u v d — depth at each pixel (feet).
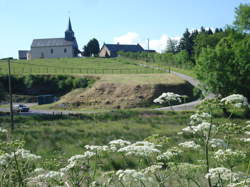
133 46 550.77
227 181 23.17
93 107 234.38
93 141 81.00
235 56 155.84
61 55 499.10
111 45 523.70
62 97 260.21
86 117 147.54
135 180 20.33
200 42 345.72
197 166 23.29
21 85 290.15
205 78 160.86
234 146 31.27
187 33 490.08
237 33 194.29
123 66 362.33
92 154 23.82
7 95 273.95
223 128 25.98
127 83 254.68
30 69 331.16
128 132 97.04
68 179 24.63
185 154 41.55
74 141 81.46
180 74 299.58
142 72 318.04
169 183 27.32
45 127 114.62
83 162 24.36
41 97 255.91
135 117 144.87
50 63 383.45
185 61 350.23
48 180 23.15
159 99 28.43
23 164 27.04
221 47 161.48
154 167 22.89
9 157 23.12
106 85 257.34
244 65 153.38
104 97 243.60
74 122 132.26
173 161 25.18
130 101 232.53
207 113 25.53
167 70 327.67
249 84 155.74
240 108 26.17
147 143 23.86
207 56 159.12
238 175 20.93
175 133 89.56
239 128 25.90
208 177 21.61
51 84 289.94
